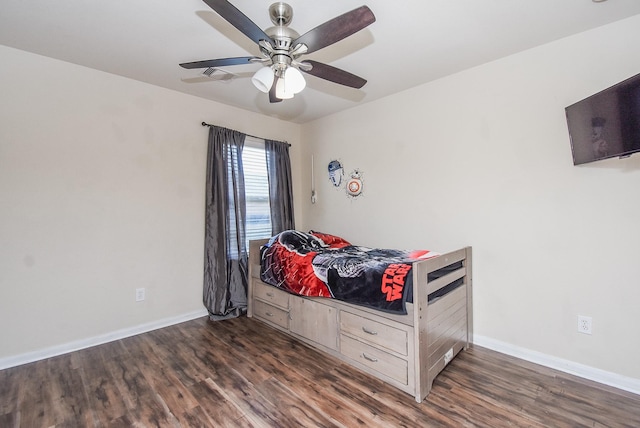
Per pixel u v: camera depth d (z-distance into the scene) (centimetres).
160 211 296
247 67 253
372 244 334
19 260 227
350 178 355
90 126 257
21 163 227
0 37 210
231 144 336
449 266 229
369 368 211
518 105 233
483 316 253
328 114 379
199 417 169
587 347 207
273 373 213
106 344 259
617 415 169
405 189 304
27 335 230
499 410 173
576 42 208
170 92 302
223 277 319
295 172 418
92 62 246
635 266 190
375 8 178
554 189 218
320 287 238
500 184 242
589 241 205
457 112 265
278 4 169
